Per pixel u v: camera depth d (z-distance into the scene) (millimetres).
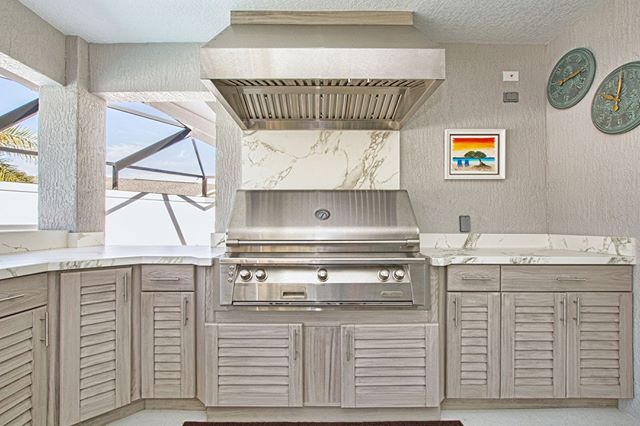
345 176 2654
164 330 2111
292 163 2652
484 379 2123
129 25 2441
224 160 2672
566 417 2098
